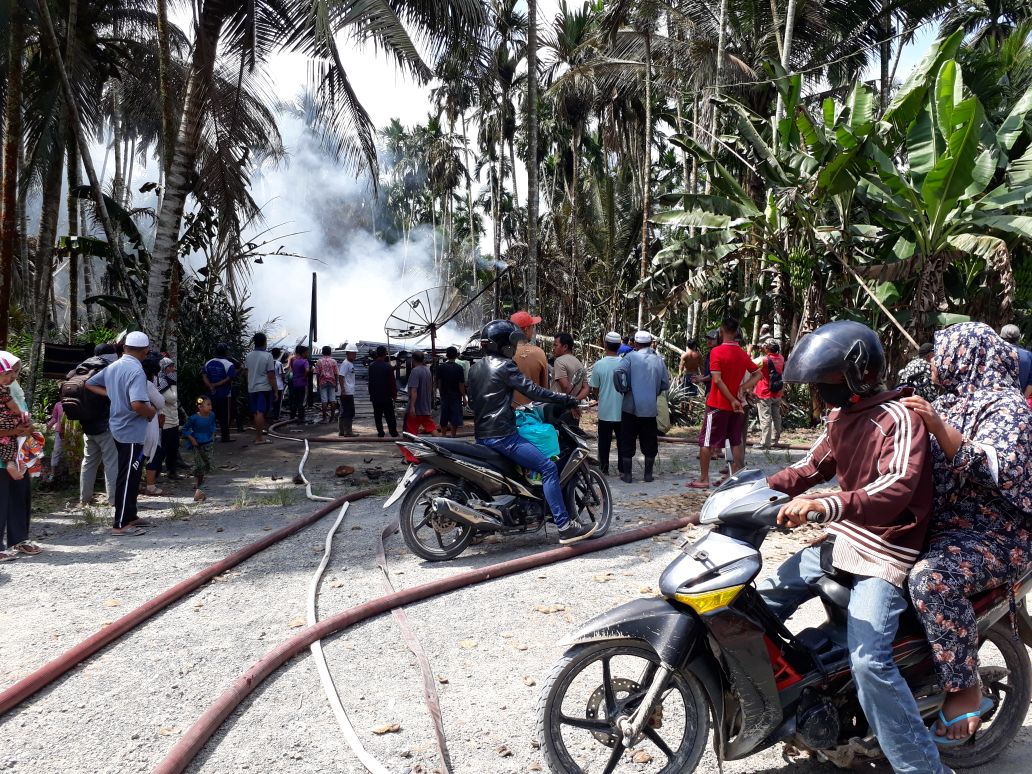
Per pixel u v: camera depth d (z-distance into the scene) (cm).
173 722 373
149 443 864
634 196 2870
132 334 743
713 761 334
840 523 293
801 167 1367
